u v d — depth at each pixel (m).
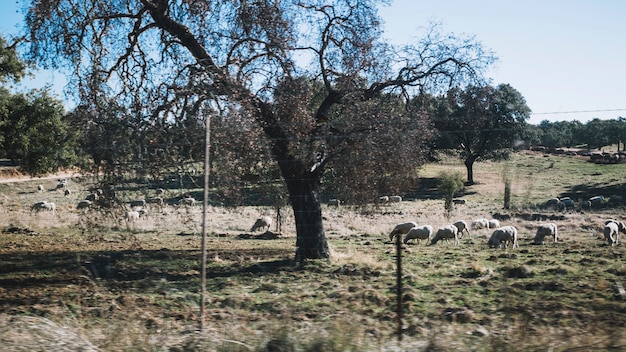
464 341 6.86
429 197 62.38
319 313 10.68
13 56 32.91
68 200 51.19
